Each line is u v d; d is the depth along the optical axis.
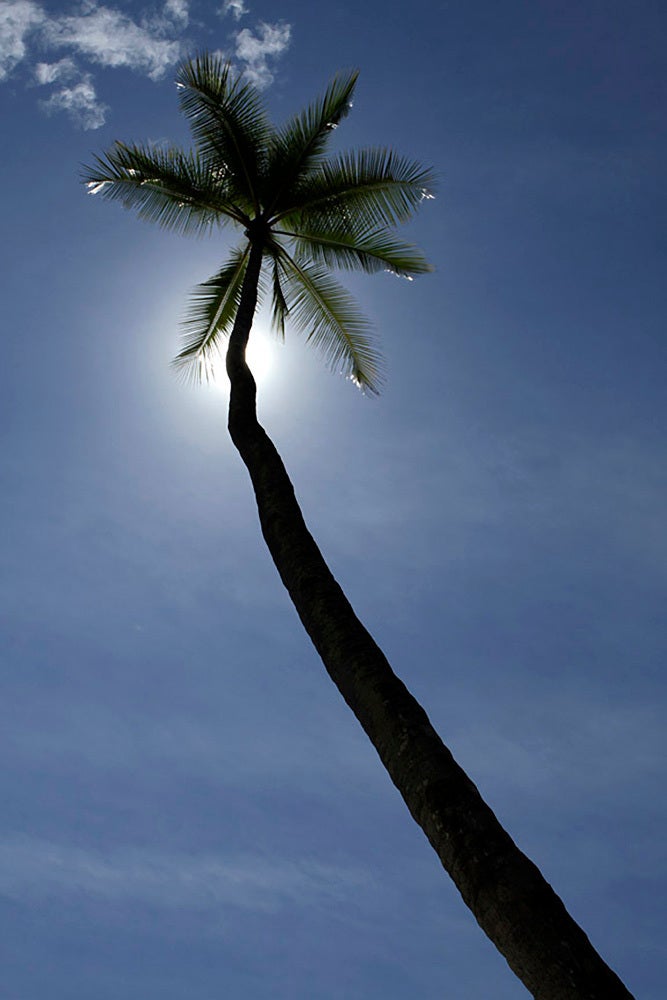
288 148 17.78
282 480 10.77
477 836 6.66
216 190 17.97
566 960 5.90
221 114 17.33
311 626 8.75
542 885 6.36
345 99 17.66
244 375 13.26
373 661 8.12
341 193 17.86
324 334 19.06
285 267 18.77
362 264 18.53
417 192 17.67
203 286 18.66
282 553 9.67
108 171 17.83
